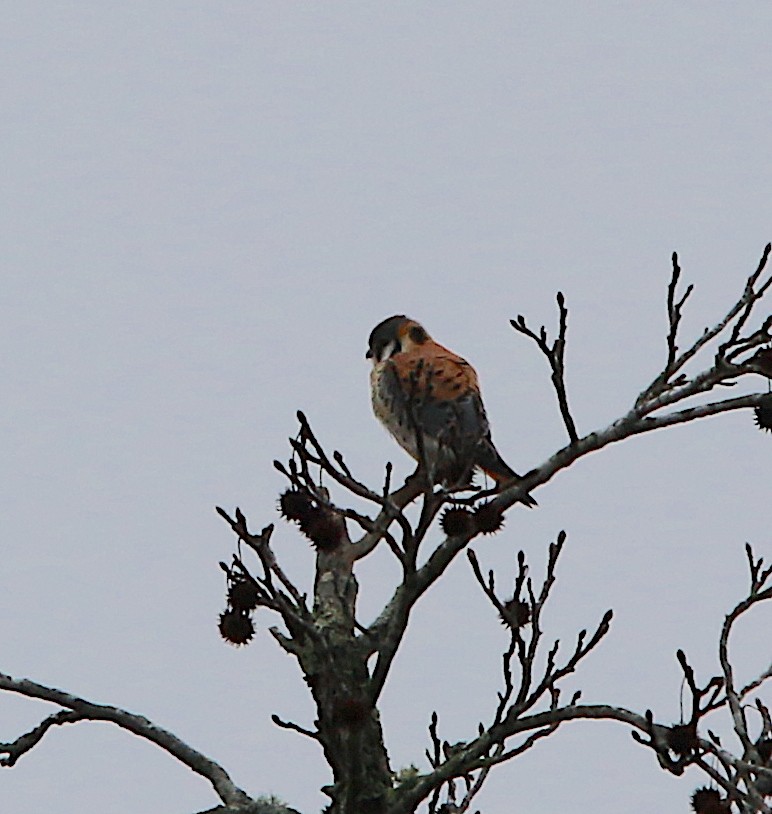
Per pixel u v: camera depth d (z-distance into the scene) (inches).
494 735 407.5
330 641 435.2
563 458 431.8
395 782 447.8
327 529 415.2
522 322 423.8
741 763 408.2
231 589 433.1
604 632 402.3
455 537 411.5
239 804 446.9
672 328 435.2
